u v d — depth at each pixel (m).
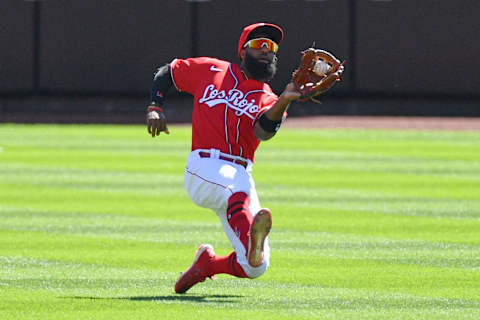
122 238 34.44
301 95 22.08
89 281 27.30
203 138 23.89
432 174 53.59
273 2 96.38
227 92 23.84
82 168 55.19
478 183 50.12
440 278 28.09
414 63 96.88
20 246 32.75
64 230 36.00
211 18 97.50
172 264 29.92
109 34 98.31
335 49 96.69
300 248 32.88
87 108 98.75
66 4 98.19
